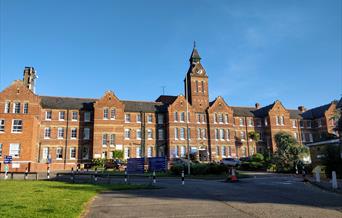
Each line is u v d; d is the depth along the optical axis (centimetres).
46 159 5412
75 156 5659
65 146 5641
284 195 1583
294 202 1342
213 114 6619
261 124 7300
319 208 1192
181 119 6319
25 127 4453
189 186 2095
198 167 3369
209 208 1190
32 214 1002
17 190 1739
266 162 4506
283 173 3881
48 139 5572
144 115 6288
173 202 1345
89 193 1608
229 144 6556
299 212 1106
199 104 6756
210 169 3356
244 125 7169
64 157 5591
